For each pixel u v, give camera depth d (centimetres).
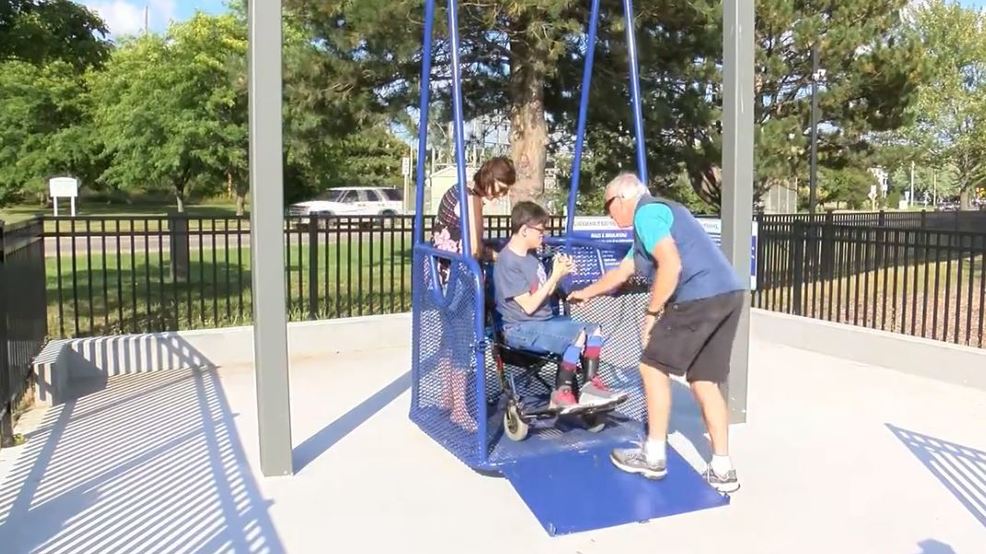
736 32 480
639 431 452
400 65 1029
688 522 365
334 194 3369
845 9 1449
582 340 436
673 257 366
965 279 1262
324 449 462
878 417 527
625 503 377
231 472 423
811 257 831
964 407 552
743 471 427
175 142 2836
